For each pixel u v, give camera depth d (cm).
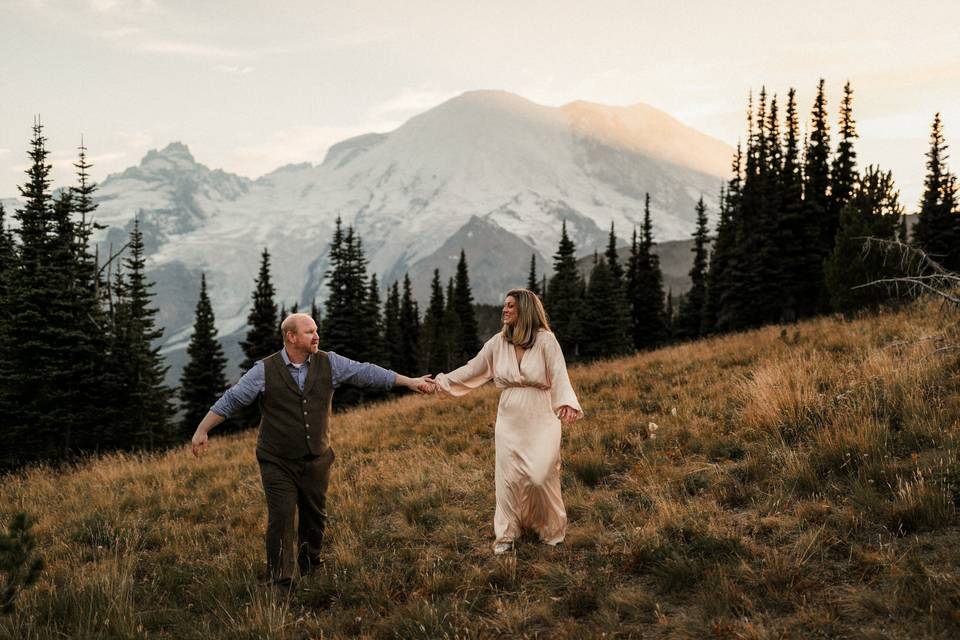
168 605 482
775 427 684
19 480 1152
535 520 533
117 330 3288
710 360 1311
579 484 660
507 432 538
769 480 570
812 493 536
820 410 702
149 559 601
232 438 1812
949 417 620
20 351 2770
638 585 436
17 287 2853
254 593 479
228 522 703
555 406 527
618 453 747
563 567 464
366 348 5025
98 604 468
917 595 359
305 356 509
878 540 441
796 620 356
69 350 2850
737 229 4747
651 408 957
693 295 5875
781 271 4244
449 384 557
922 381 726
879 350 920
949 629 329
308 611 453
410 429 1153
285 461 497
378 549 559
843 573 408
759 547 454
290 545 491
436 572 479
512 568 468
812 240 4253
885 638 328
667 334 6306
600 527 533
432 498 678
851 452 573
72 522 744
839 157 4422
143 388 3253
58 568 569
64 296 2880
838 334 1289
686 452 704
